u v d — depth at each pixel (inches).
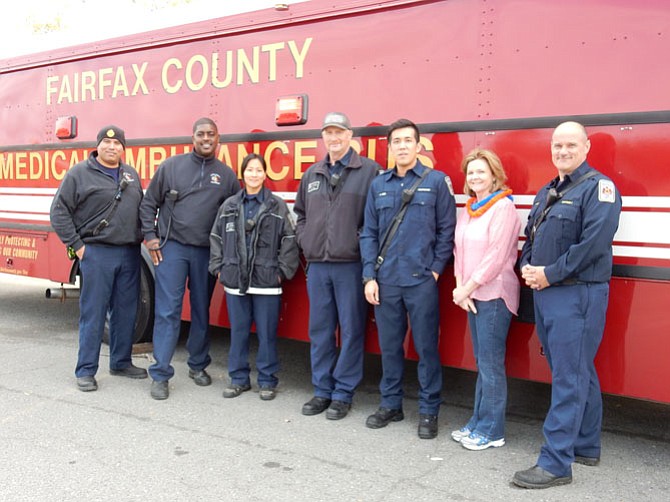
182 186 183.3
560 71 143.2
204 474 134.9
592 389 136.1
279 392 192.2
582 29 140.4
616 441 158.6
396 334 158.7
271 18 186.4
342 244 161.6
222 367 219.0
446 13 157.8
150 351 236.1
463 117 155.9
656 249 134.2
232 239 176.9
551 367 132.0
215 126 184.1
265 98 189.5
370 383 204.5
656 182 133.3
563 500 125.0
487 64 152.3
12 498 123.4
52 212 185.2
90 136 234.7
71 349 237.6
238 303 180.2
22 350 235.8
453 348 161.9
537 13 145.6
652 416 177.6
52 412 170.9
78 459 141.3
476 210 142.2
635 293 136.9
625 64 135.9
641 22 134.3
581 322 126.3
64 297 258.4
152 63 215.3
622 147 136.6
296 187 184.9
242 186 196.7
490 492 128.0
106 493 125.7
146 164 218.4
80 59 236.1
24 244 262.7
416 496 126.0
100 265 188.2
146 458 142.5
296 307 188.7
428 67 160.7
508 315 142.8
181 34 206.4
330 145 161.6
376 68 168.9
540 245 129.0
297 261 178.5
